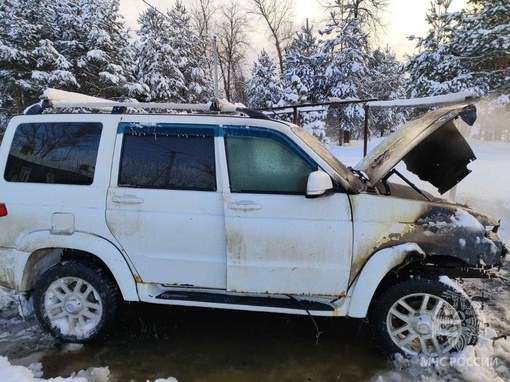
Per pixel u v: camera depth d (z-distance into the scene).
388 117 31.70
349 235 2.71
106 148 2.97
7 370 2.65
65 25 20.28
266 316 3.56
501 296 3.80
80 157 3.02
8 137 3.13
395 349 2.83
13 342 3.14
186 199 2.85
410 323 2.82
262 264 2.79
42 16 19.16
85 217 2.95
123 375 2.73
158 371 2.77
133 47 23.98
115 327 3.35
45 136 3.08
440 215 2.76
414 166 4.26
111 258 2.94
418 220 2.74
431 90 18.86
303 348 3.04
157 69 23.42
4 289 3.99
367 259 2.72
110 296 3.03
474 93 3.51
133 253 2.93
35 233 3.00
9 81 17.42
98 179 2.96
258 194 2.79
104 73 18.72
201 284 2.91
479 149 17.36
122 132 2.98
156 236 2.88
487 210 6.38
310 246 2.74
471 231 2.73
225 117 2.91
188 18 28.39
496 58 18.69
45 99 3.20
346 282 2.75
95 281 3.00
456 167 3.97
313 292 2.79
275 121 2.87
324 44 27.64
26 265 3.04
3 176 3.10
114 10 21.28
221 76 38.03
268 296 2.92
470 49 18.73
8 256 3.05
